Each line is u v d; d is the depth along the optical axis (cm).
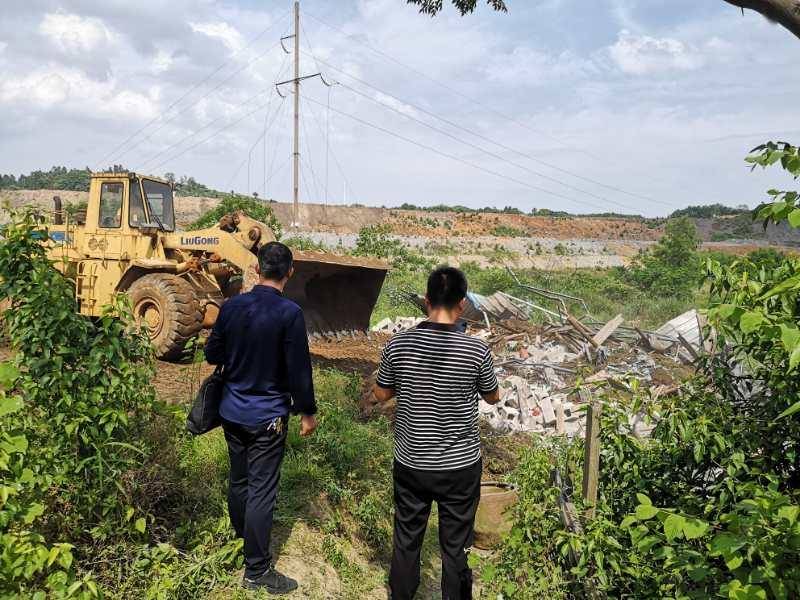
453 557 320
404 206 11225
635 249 8931
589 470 311
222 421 330
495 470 600
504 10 650
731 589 195
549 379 859
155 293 773
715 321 296
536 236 9569
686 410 329
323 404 556
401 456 318
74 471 301
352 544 435
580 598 300
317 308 916
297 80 2906
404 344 314
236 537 350
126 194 844
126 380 325
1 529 238
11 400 247
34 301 302
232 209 1700
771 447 301
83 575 288
